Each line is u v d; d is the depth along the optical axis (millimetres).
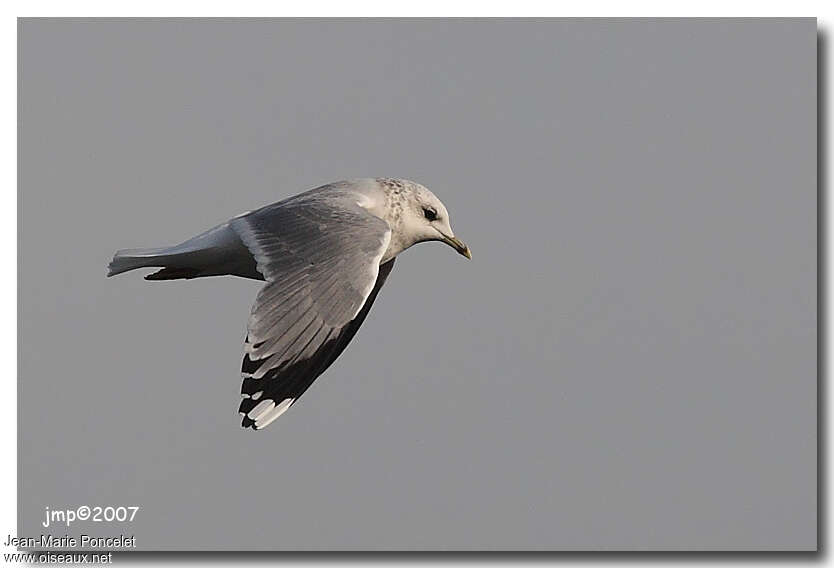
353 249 11359
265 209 12273
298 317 11039
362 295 11156
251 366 10820
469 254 13945
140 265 12820
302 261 11305
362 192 13312
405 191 13625
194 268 12922
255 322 10961
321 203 12062
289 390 10844
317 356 10984
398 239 13664
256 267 11758
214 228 12695
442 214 13820
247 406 10734
